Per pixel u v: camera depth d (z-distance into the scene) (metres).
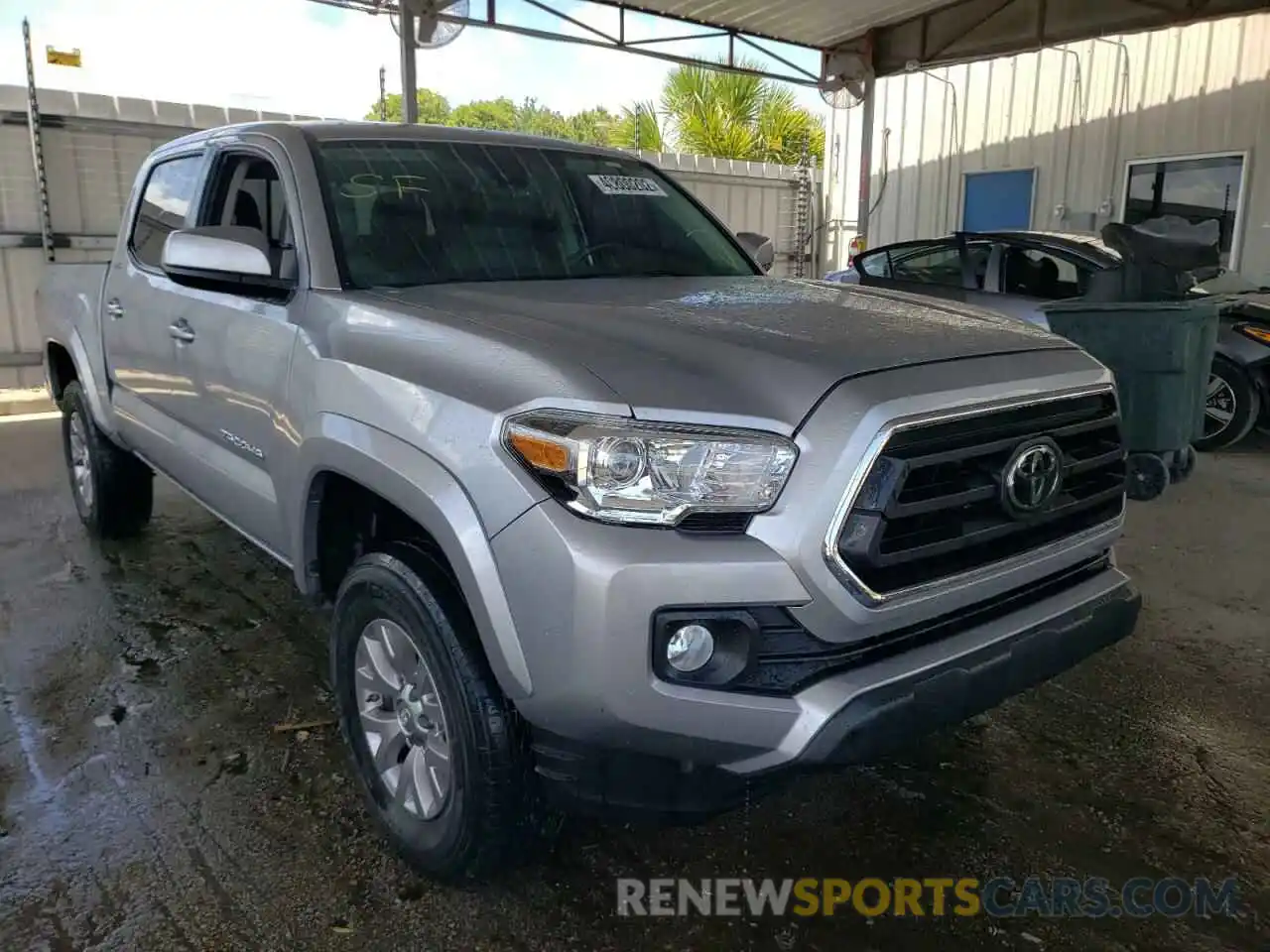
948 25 10.93
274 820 2.67
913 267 8.25
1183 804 2.79
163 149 4.05
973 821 2.71
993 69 12.46
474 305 2.49
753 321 2.35
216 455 3.32
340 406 2.43
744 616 1.89
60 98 9.15
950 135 13.09
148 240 3.92
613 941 2.24
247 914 2.31
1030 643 2.21
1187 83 10.68
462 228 3.06
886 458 1.94
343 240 2.82
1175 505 5.93
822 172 14.98
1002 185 12.59
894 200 13.93
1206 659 3.72
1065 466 2.28
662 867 2.51
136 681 3.47
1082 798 2.82
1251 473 6.76
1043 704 3.38
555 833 2.30
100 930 2.25
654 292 2.79
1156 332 4.27
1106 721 3.26
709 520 1.91
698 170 13.65
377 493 2.29
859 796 2.83
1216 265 4.78
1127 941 2.25
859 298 2.77
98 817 2.68
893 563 1.96
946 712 2.05
